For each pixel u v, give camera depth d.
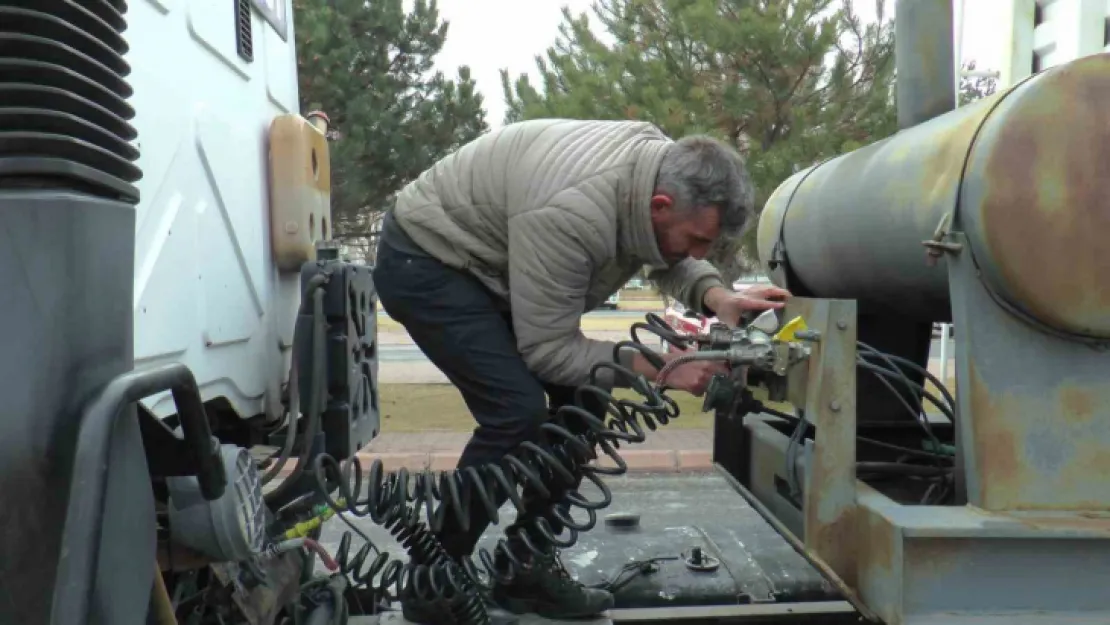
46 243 0.82
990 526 1.58
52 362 0.82
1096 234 1.60
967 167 1.69
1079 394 1.68
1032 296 1.61
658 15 7.85
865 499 1.79
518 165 2.04
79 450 0.80
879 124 7.30
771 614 2.22
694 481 4.73
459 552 2.23
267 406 2.22
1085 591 1.61
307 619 1.91
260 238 2.19
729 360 1.89
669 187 1.98
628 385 2.00
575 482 2.19
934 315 2.31
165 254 1.57
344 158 12.87
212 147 1.85
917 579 1.60
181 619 1.59
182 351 1.64
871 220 2.20
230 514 1.31
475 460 2.18
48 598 0.81
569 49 8.74
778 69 7.38
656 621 2.21
